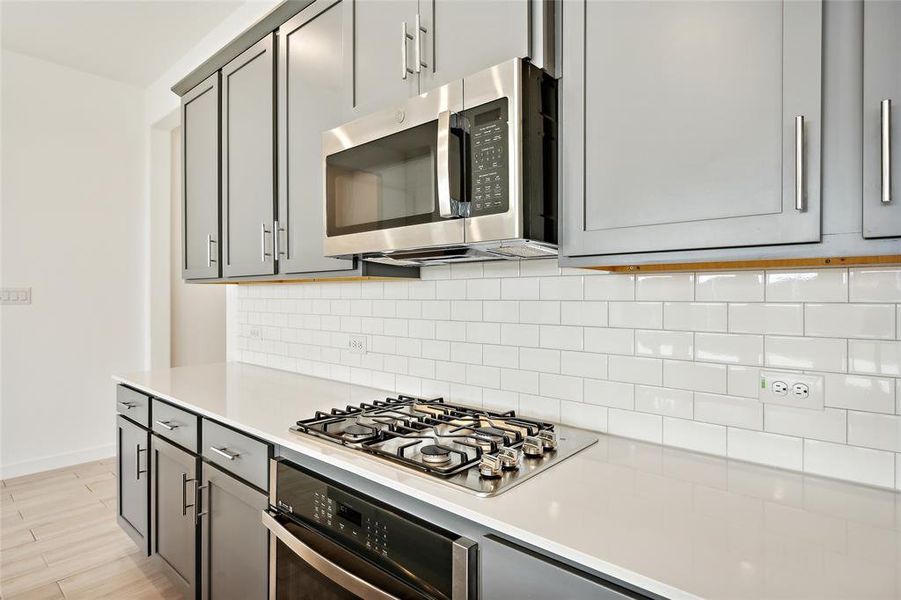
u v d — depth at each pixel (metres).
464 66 1.35
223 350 4.61
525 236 1.19
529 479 1.10
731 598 0.68
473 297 1.77
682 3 1.03
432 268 1.90
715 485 1.08
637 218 1.09
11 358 3.38
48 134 3.51
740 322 1.23
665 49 1.05
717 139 0.98
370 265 1.75
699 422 1.29
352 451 1.28
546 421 1.57
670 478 1.12
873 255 0.83
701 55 1.01
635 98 1.10
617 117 1.12
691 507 0.97
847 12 0.85
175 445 1.96
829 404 1.11
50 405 3.53
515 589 0.89
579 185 1.18
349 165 1.60
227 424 1.65
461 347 1.80
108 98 3.78
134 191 3.92
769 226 0.92
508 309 1.67
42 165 3.49
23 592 2.12
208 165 2.53
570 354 1.52
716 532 0.87
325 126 1.83
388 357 2.09
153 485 2.12
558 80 1.30
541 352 1.58
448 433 1.39
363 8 1.63
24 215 3.42
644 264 1.14
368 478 1.14
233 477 1.62
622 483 1.08
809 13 0.88
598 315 1.46
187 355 4.36
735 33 0.96
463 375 1.80
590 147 1.17
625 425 1.41
